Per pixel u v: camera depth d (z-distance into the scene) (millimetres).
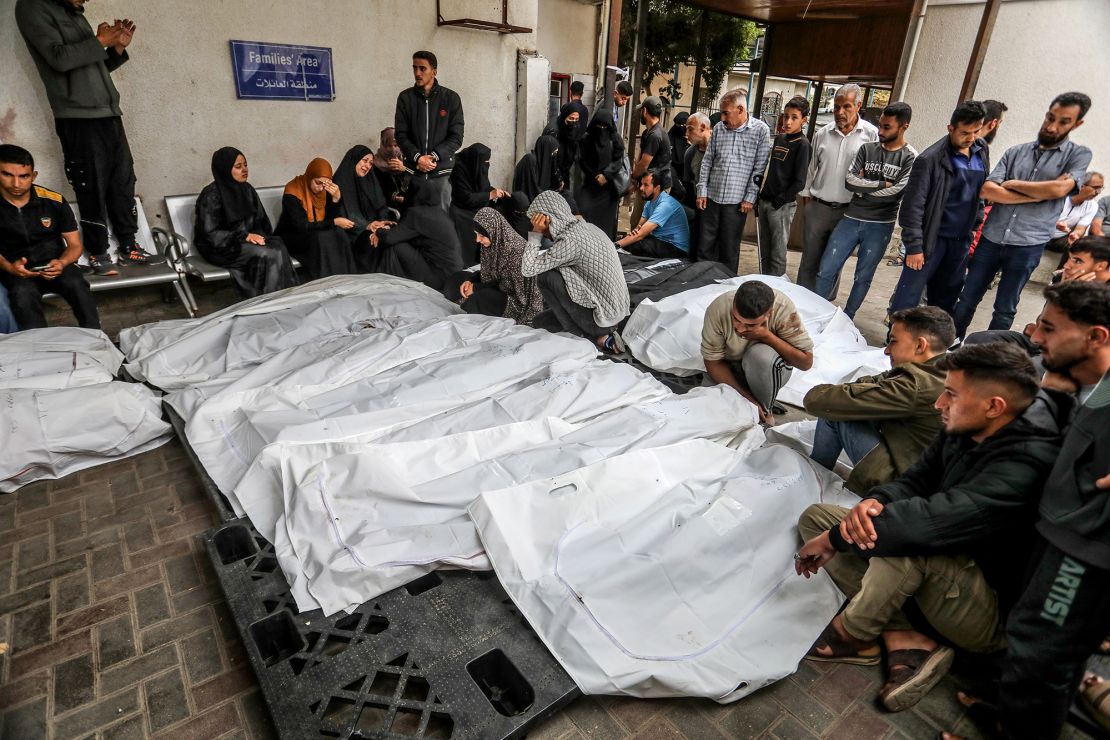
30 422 2480
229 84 4641
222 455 2488
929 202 3814
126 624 1888
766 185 4816
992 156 6137
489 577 1941
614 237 6207
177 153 4566
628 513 2092
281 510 2121
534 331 3443
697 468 2342
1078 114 3480
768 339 2797
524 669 1634
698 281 4074
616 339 3699
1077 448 1275
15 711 1626
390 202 5238
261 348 3209
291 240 4586
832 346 3643
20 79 3861
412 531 1966
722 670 1641
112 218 4109
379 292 3865
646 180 4898
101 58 3725
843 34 8719
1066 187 3557
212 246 4152
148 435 2725
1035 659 1360
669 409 2654
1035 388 1488
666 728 1618
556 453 2320
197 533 2270
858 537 1657
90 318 3625
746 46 10516
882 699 1673
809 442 2682
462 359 3029
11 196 3248
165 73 4367
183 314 4449
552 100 7656
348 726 1485
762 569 1921
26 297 3320
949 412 1576
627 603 1757
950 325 2092
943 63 6180
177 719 1615
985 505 1482
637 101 9023
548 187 6180
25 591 1999
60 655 1783
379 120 5465
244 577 1903
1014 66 5824
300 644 1712
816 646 1806
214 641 1840
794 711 1679
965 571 1603
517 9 6004
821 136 4531
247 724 1608
